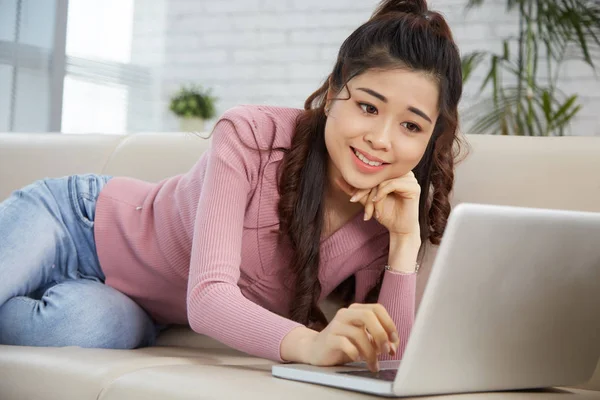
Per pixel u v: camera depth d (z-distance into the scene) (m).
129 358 1.21
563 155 1.47
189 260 1.51
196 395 0.96
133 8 5.50
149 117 5.45
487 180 1.51
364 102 1.25
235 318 1.15
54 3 4.56
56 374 1.14
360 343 1.01
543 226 0.92
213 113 5.39
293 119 1.43
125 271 1.58
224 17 5.40
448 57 1.28
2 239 1.52
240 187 1.34
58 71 4.59
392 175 1.31
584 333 1.10
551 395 1.08
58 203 1.61
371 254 1.46
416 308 1.50
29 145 2.03
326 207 1.43
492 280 0.91
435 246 1.51
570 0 3.73
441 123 1.35
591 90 4.54
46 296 1.44
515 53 4.63
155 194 1.62
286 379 1.01
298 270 1.39
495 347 0.97
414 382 0.88
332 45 5.16
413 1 1.36
